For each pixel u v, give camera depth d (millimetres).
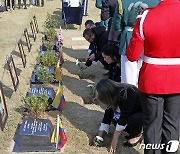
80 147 3900
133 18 4121
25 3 12719
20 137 3752
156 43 2811
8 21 10562
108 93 3484
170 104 2986
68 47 8141
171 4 2791
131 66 4301
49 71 5738
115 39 4734
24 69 6332
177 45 2797
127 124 3768
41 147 3779
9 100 5016
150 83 2912
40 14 12039
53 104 4602
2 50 7527
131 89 3604
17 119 4465
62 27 10234
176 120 3051
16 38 8609
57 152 3775
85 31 5906
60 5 13938
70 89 5570
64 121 4480
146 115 3088
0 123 3895
